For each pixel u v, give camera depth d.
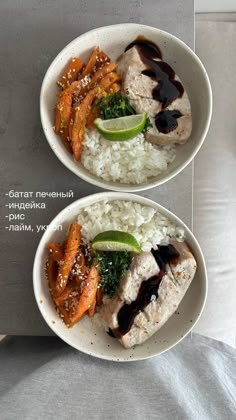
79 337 0.49
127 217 0.49
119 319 0.48
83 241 0.50
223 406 0.42
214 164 0.57
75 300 0.48
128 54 0.48
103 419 0.39
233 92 0.57
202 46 0.57
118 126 0.47
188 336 0.54
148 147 0.49
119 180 0.49
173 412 0.39
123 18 0.52
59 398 0.41
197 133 0.48
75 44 0.48
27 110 0.53
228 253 0.57
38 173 0.53
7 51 0.52
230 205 0.57
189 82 0.49
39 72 0.52
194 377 0.47
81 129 0.48
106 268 0.48
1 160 0.53
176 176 0.53
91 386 0.43
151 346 0.49
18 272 0.53
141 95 0.48
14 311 0.54
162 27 0.52
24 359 0.50
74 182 0.53
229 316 0.57
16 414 0.38
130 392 0.42
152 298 0.48
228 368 0.51
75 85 0.48
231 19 0.57
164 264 0.49
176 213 0.53
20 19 0.52
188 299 0.50
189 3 0.52
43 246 0.48
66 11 0.52
